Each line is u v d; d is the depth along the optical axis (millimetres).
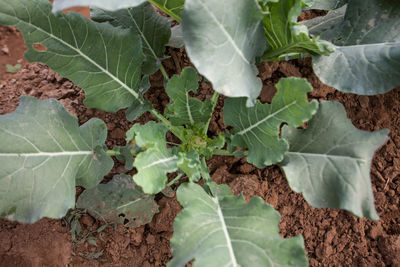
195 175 729
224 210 718
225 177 831
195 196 716
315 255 815
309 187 707
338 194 691
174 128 812
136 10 807
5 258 770
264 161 719
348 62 739
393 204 828
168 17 860
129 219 800
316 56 744
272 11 698
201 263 642
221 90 642
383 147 840
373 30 751
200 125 793
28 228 784
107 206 797
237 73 665
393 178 834
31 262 767
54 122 742
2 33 1042
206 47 628
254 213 693
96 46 735
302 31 677
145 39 810
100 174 758
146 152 680
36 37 699
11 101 869
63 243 785
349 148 702
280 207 827
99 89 761
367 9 759
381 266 800
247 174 834
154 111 804
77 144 753
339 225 820
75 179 750
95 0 605
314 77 847
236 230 684
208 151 794
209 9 620
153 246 807
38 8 690
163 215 807
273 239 664
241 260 656
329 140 713
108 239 801
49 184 715
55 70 728
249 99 673
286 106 682
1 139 703
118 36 746
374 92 716
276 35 729
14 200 694
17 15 681
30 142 718
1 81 956
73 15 712
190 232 671
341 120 713
